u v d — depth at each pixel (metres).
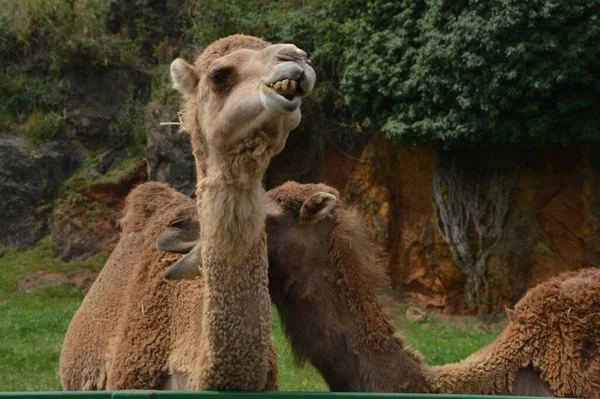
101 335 7.34
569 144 17.94
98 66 24.88
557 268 18.66
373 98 18.91
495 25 16.44
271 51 4.97
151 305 6.60
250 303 5.29
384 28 19.02
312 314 6.34
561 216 18.78
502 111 17.22
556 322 6.22
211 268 5.26
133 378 6.39
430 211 20.05
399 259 20.47
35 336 16.08
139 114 24.58
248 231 5.12
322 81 21.27
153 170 22.17
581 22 16.45
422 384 6.21
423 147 19.89
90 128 24.52
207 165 5.27
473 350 14.69
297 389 11.10
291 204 6.54
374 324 6.28
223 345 5.27
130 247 7.85
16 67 25.34
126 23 25.56
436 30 17.48
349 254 6.41
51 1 25.56
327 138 21.52
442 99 17.67
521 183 19.03
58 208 23.30
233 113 4.92
